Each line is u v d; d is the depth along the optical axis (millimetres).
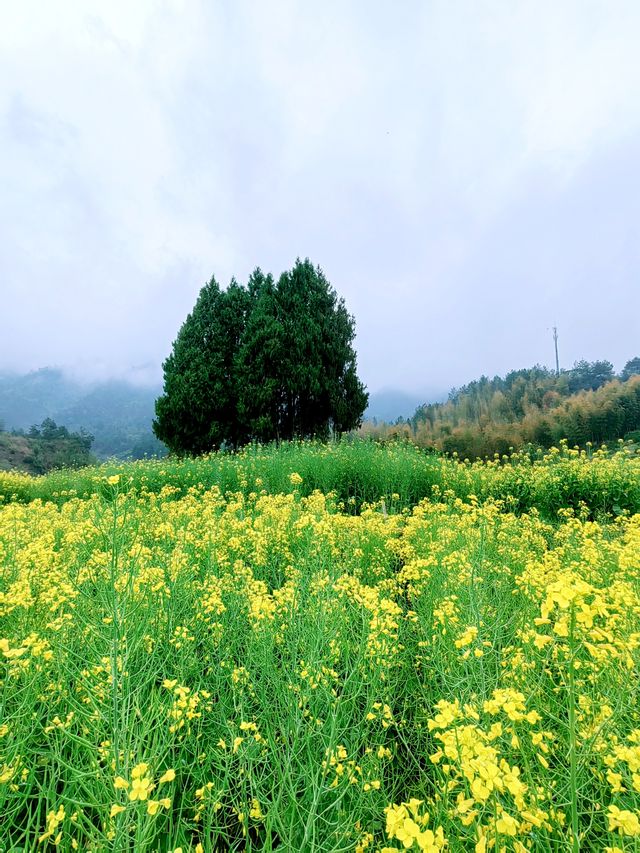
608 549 4289
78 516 6102
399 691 2838
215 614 3145
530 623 2721
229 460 10992
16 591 2996
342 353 18547
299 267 18875
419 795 2084
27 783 1876
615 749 1417
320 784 1824
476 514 5863
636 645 1918
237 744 1876
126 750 1635
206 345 18297
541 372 60906
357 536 4957
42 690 2322
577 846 1185
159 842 1698
